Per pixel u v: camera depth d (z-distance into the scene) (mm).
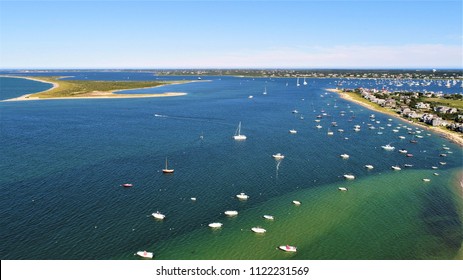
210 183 125500
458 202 114438
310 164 151625
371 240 90375
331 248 86375
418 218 102875
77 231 90188
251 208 106500
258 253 83625
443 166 153250
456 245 88875
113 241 86375
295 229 94938
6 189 115312
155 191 116938
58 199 108500
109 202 107500
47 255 79875
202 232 92000
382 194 119875
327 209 107250
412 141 196500
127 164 144375
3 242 84250
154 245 85438
